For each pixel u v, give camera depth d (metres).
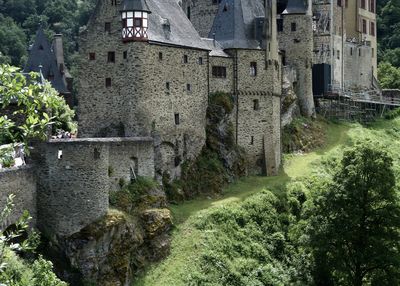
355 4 121.88
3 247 28.61
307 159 87.12
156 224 63.72
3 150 28.08
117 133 71.00
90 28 72.06
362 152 64.19
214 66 79.31
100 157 59.88
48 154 58.50
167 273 61.34
